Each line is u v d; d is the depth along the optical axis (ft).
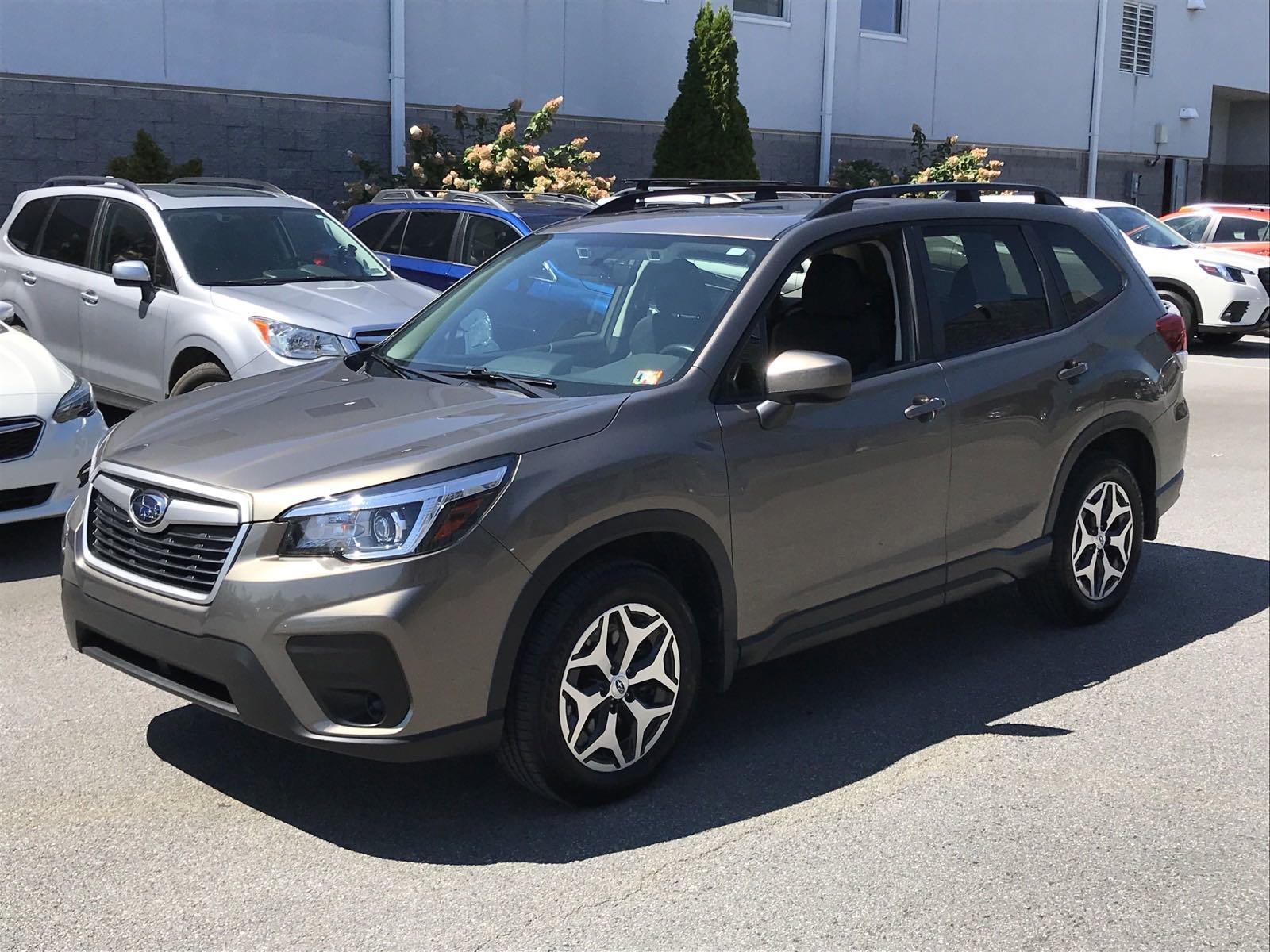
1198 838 13.28
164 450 13.34
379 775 14.08
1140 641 19.20
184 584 12.37
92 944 10.77
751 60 65.72
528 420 12.97
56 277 30.42
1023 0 78.38
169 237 28.30
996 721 16.12
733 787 14.06
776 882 12.09
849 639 19.13
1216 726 16.15
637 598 13.16
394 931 11.09
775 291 14.98
